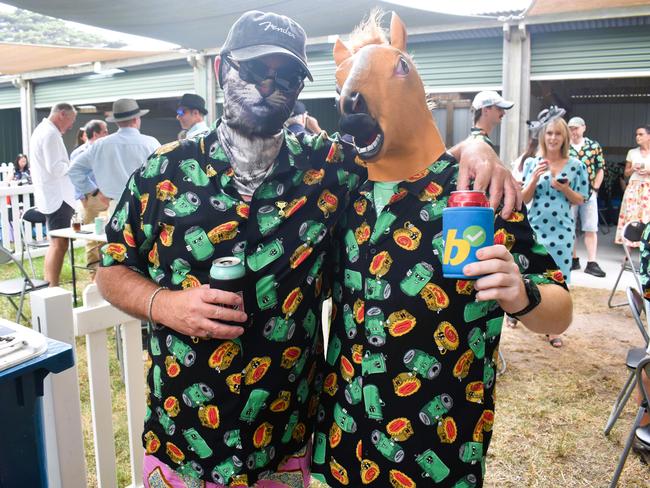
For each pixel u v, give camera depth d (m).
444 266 1.16
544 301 1.23
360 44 1.40
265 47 1.27
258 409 1.36
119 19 6.52
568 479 2.82
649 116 12.41
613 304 5.55
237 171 1.35
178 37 7.72
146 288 1.39
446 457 1.31
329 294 1.54
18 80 12.09
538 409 3.49
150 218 1.39
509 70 7.57
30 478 1.41
